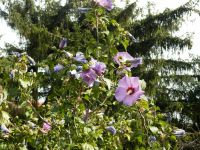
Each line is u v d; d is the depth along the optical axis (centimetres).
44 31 668
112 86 132
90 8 141
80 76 130
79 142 138
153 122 154
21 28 669
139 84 123
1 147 142
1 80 139
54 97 141
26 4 769
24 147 144
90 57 134
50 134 146
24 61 141
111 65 139
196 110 768
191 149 308
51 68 137
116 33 144
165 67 764
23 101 140
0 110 131
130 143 164
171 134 154
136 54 707
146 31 729
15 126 149
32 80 140
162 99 751
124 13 704
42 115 158
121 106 141
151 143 148
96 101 144
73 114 139
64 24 747
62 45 139
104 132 160
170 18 721
